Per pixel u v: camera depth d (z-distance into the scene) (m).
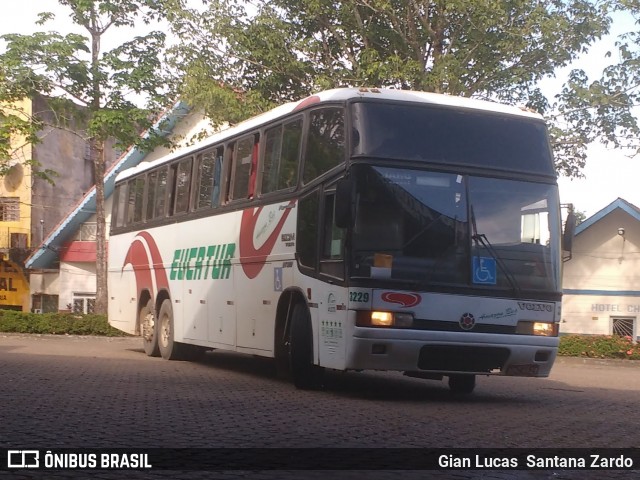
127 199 22.17
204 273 16.91
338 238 11.84
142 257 20.67
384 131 11.88
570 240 12.45
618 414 11.42
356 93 12.10
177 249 18.45
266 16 28.77
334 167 12.10
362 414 10.27
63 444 7.77
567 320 35.28
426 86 27.33
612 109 28.55
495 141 12.34
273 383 14.23
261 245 14.32
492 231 11.97
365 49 27.77
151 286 20.02
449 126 12.16
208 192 16.97
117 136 31.64
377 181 11.66
